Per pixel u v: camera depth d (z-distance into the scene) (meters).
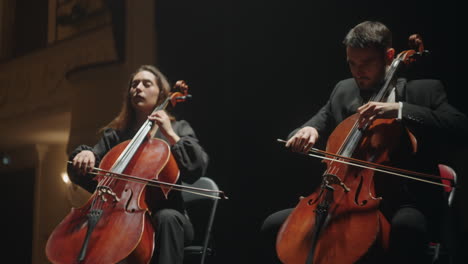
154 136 5.04
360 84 4.10
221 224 8.16
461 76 6.57
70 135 12.15
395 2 7.14
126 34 11.12
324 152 3.95
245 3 8.82
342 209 3.58
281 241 3.68
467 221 6.30
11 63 14.95
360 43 3.93
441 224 3.95
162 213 4.18
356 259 3.34
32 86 14.23
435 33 6.78
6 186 17.66
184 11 9.54
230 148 8.54
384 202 3.81
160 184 4.34
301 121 8.02
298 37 8.18
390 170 3.75
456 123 3.75
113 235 3.84
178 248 4.09
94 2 12.81
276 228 4.14
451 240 3.97
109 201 4.12
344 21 7.68
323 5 7.93
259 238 7.99
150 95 5.10
